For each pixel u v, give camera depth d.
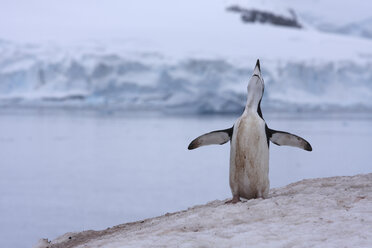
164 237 11.22
